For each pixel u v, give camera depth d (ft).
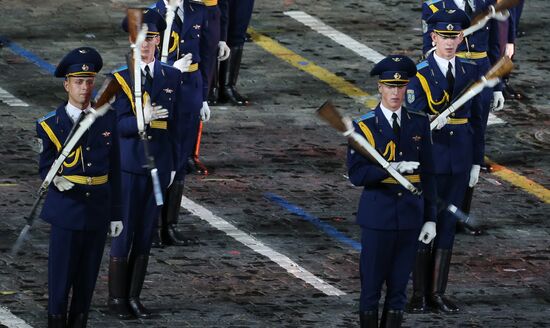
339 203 184.85
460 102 154.20
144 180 151.84
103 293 156.97
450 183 157.79
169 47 172.14
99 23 243.60
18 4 251.39
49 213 140.56
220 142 201.98
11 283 157.48
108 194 142.00
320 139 205.26
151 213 152.25
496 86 182.91
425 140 143.64
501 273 166.61
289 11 254.68
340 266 166.30
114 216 142.92
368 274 143.54
